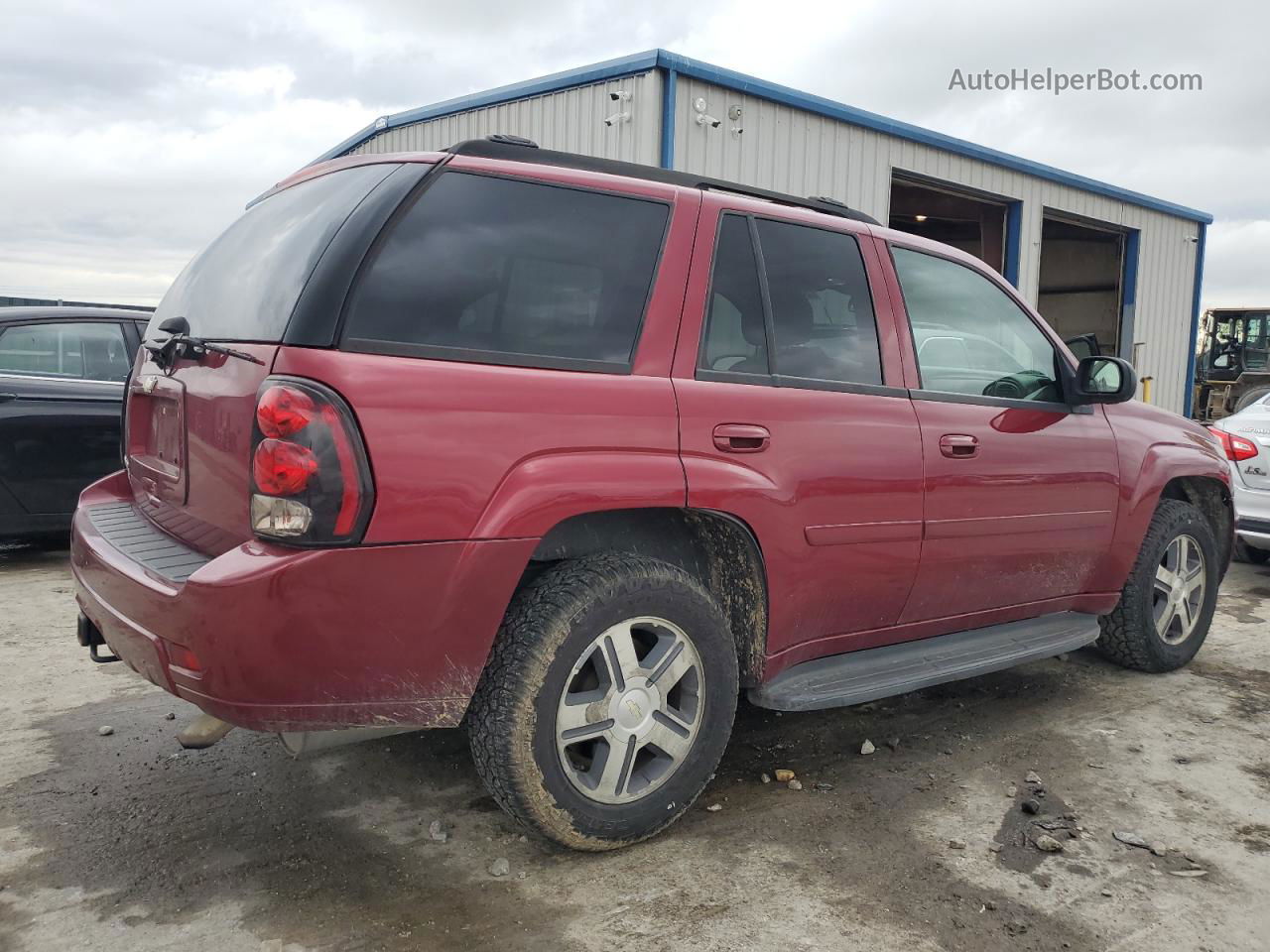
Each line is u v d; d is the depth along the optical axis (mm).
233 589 1954
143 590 2141
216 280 2623
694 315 2639
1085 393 3652
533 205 2457
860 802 2871
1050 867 2502
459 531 2137
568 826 2373
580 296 2467
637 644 2625
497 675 2285
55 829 2586
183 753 3107
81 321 5922
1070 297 17109
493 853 2518
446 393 2146
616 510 2463
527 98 9625
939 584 3217
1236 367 17828
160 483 2641
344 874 2393
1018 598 3566
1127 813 2838
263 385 2047
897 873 2453
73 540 2719
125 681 3773
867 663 3096
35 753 3088
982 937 2174
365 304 2121
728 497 2568
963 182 12172
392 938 2119
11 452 5520
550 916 2223
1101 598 3904
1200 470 4172
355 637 2055
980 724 3578
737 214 2838
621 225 2596
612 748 2436
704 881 2393
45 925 2141
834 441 2840
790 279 2920
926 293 3330
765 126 9516
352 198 2312
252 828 2621
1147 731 3535
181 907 2227
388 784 2918
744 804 2846
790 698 2764
